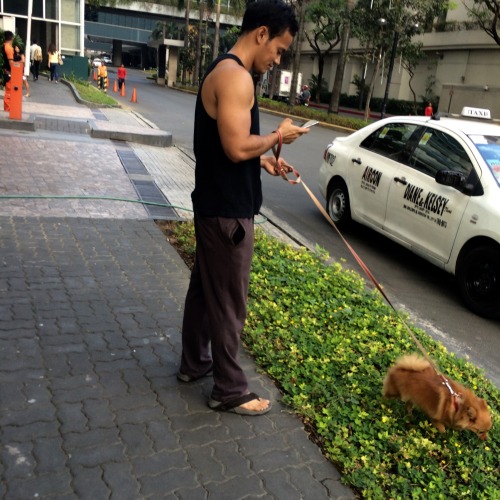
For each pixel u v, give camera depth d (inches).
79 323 153.8
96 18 3134.8
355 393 136.9
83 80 1083.9
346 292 201.5
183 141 565.6
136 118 665.0
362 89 1615.4
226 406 123.3
